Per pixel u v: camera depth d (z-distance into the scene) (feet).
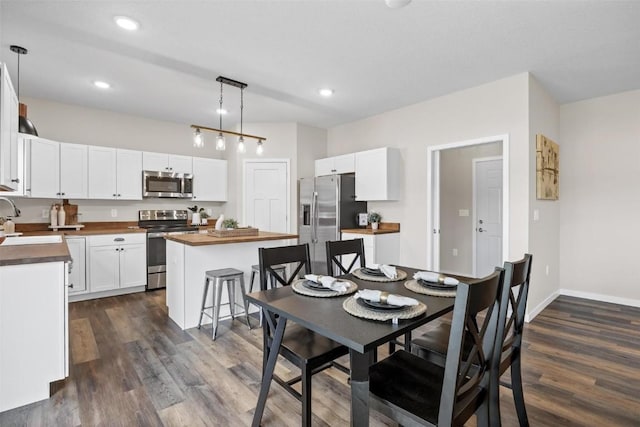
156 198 16.30
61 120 13.93
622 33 8.32
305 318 4.56
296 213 17.21
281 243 12.56
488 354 4.46
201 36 8.54
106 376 7.35
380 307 4.83
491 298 4.01
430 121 13.44
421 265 13.83
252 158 17.15
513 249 11.05
